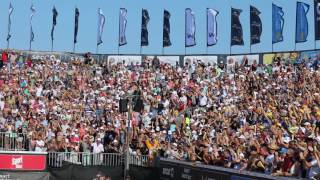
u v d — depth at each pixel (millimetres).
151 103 33938
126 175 23984
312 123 22391
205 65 43562
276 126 22016
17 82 39750
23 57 47031
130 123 25938
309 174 15188
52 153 24578
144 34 47094
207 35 44531
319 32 37094
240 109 29406
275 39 40125
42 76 41938
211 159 20594
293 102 27500
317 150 15617
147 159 24859
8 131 28250
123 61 46875
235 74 38500
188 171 21047
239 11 43062
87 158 25344
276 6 40156
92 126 30266
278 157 17266
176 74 41062
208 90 35406
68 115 31875
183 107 32719
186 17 45375
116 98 36125
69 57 47875
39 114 31391
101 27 48562
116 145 26469
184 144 24422
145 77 41469
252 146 19094
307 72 33125
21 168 23297
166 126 29703
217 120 27547
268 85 33469
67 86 40406
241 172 17453
